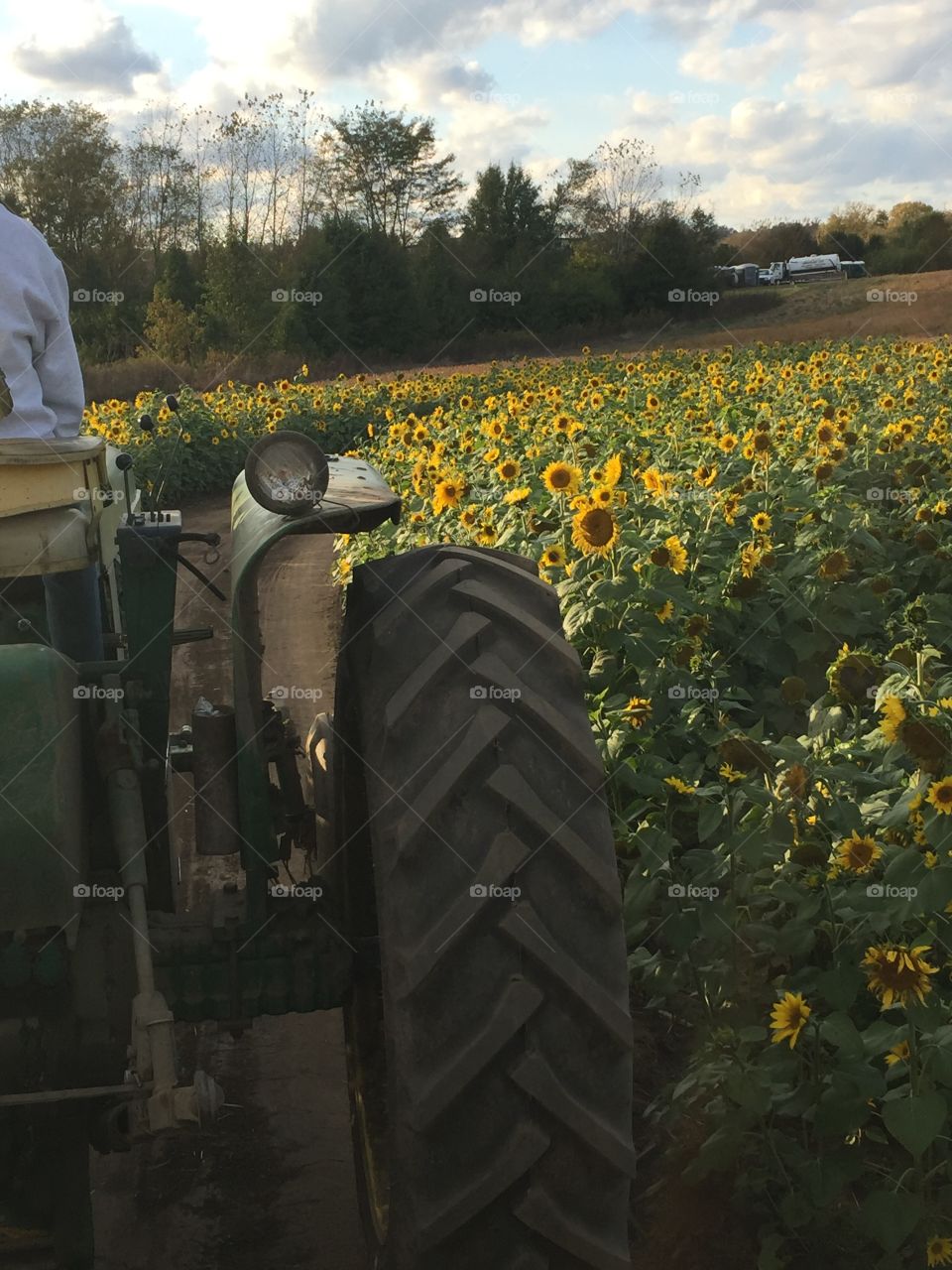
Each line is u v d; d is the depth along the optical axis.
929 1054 2.67
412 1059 1.85
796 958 3.45
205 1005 2.40
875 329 40.56
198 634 3.49
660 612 4.95
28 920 1.97
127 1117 2.12
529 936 1.87
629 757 3.98
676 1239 2.84
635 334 52.16
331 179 56.41
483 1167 1.82
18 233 2.48
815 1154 2.94
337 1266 2.79
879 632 5.84
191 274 44.03
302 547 12.05
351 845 2.66
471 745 2.00
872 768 3.67
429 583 2.31
